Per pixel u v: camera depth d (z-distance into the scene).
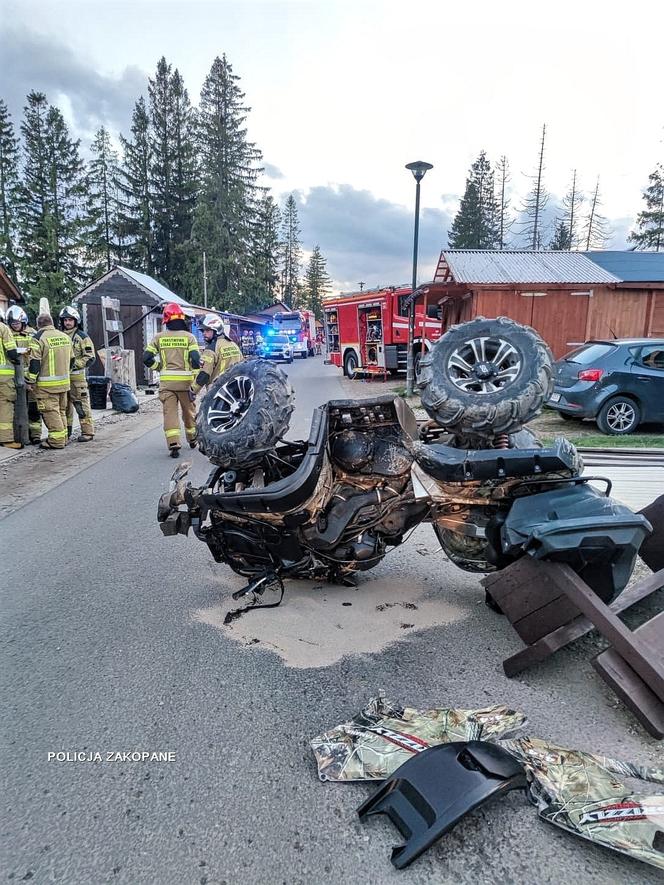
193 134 64.94
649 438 9.43
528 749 2.43
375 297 19.94
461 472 3.32
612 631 2.69
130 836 2.13
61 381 9.83
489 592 3.22
